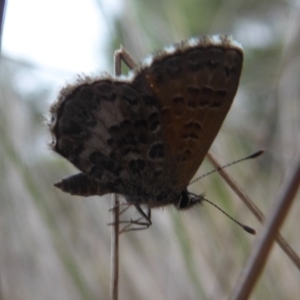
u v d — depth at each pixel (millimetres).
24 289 141
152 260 146
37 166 144
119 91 124
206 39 123
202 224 144
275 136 152
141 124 125
